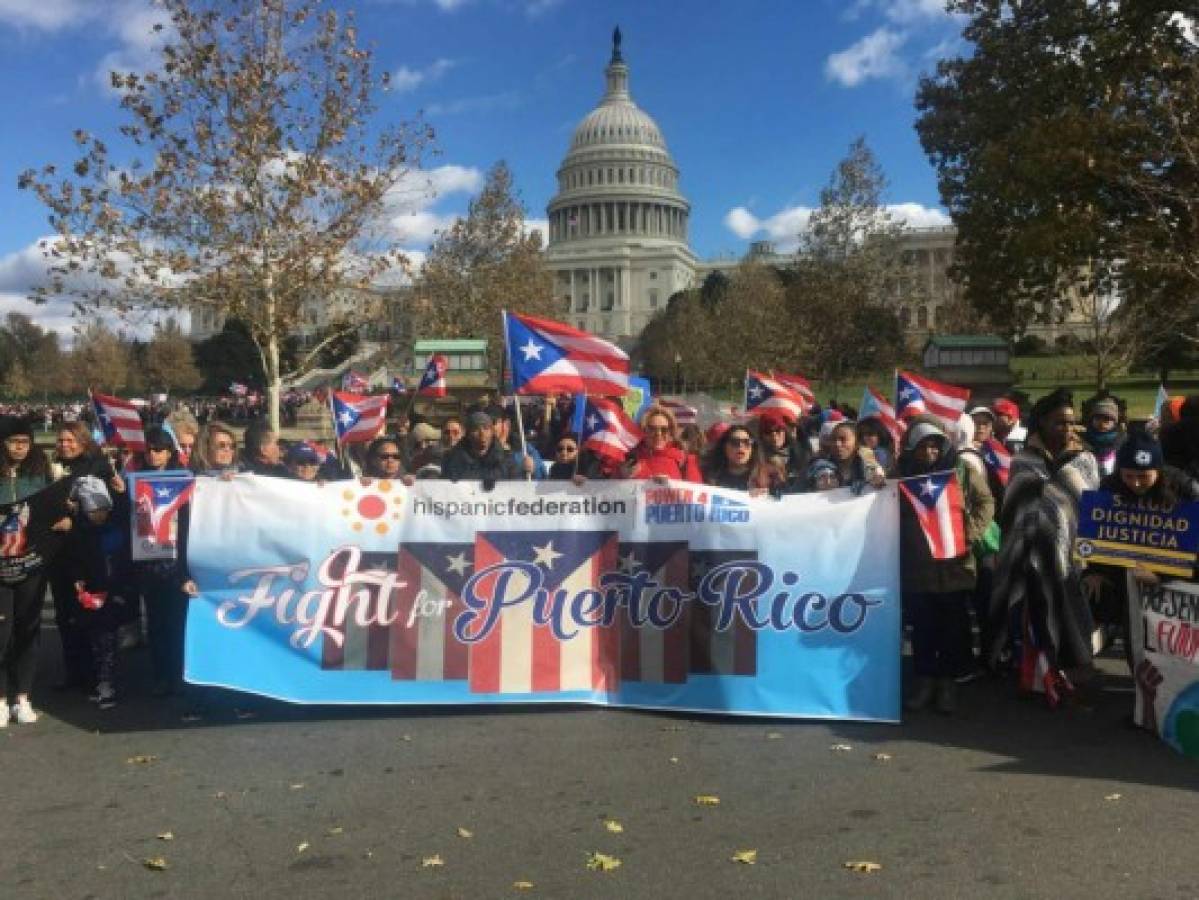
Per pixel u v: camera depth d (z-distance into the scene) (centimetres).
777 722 593
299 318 1902
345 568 615
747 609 610
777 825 438
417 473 781
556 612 622
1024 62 2447
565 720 597
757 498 619
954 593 612
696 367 7050
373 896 377
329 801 471
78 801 478
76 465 707
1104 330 3067
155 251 1717
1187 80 1867
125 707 644
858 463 731
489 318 4253
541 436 1361
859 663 599
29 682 616
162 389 9300
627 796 473
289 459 694
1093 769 510
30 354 11919
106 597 650
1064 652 622
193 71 1664
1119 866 396
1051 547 623
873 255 4419
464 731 577
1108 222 2072
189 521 611
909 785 486
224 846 423
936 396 948
